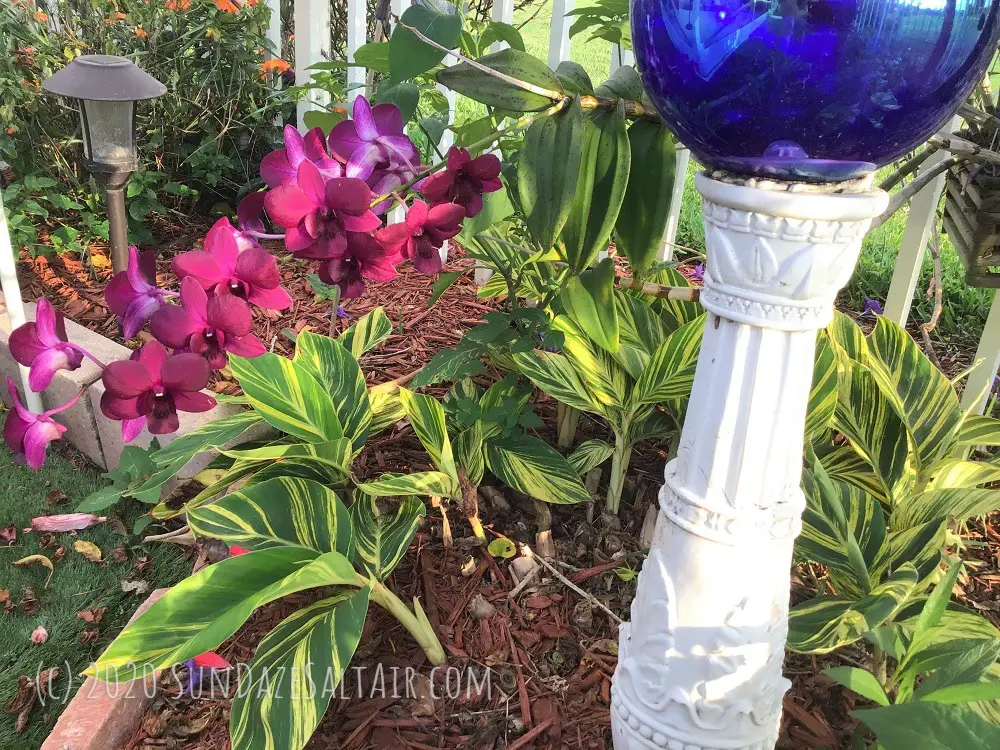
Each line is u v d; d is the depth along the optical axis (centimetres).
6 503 232
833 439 236
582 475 220
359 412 197
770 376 105
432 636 170
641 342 210
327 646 140
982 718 94
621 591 188
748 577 116
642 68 102
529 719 159
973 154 153
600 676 168
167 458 181
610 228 135
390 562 165
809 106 86
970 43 84
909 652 132
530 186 130
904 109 87
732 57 86
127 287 121
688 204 380
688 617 120
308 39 324
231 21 359
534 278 213
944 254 335
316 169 108
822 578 193
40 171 343
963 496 169
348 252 115
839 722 159
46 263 331
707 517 115
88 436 247
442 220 123
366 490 170
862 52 81
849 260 100
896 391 192
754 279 100
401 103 163
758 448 109
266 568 140
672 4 90
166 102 357
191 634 127
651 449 239
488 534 203
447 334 283
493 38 189
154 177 346
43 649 187
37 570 210
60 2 363
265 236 114
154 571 208
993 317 226
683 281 236
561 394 197
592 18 206
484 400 200
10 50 339
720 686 121
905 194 161
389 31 294
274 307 113
